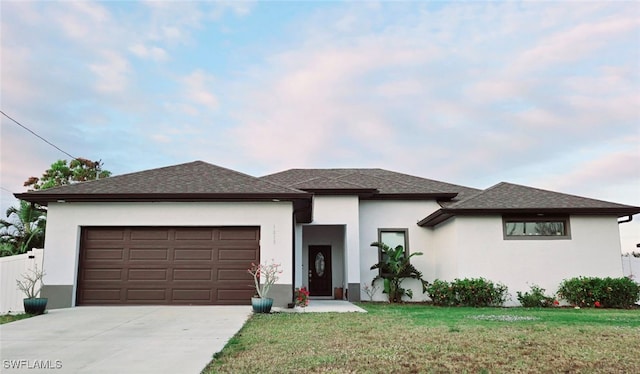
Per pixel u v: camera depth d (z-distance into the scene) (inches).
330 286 753.0
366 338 301.6
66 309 455.8
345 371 216.8
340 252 759.1
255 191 503.5
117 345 287.6
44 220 847.7
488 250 585.9
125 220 498.3
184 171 577.9
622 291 547.8
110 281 491.2
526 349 265.9
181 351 268.2
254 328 344.2
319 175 830.5
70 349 277.4
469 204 590.9
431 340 293.7
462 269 582.2
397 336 308.8
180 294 490.6
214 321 381.1
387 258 703.7
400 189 731.4
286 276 494.3
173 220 499.8
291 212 506.6
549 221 596.7
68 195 488.4
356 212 684.1
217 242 501.7
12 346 287.4
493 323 375.9
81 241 498.3
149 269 494.3
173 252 498.0
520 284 577.3
